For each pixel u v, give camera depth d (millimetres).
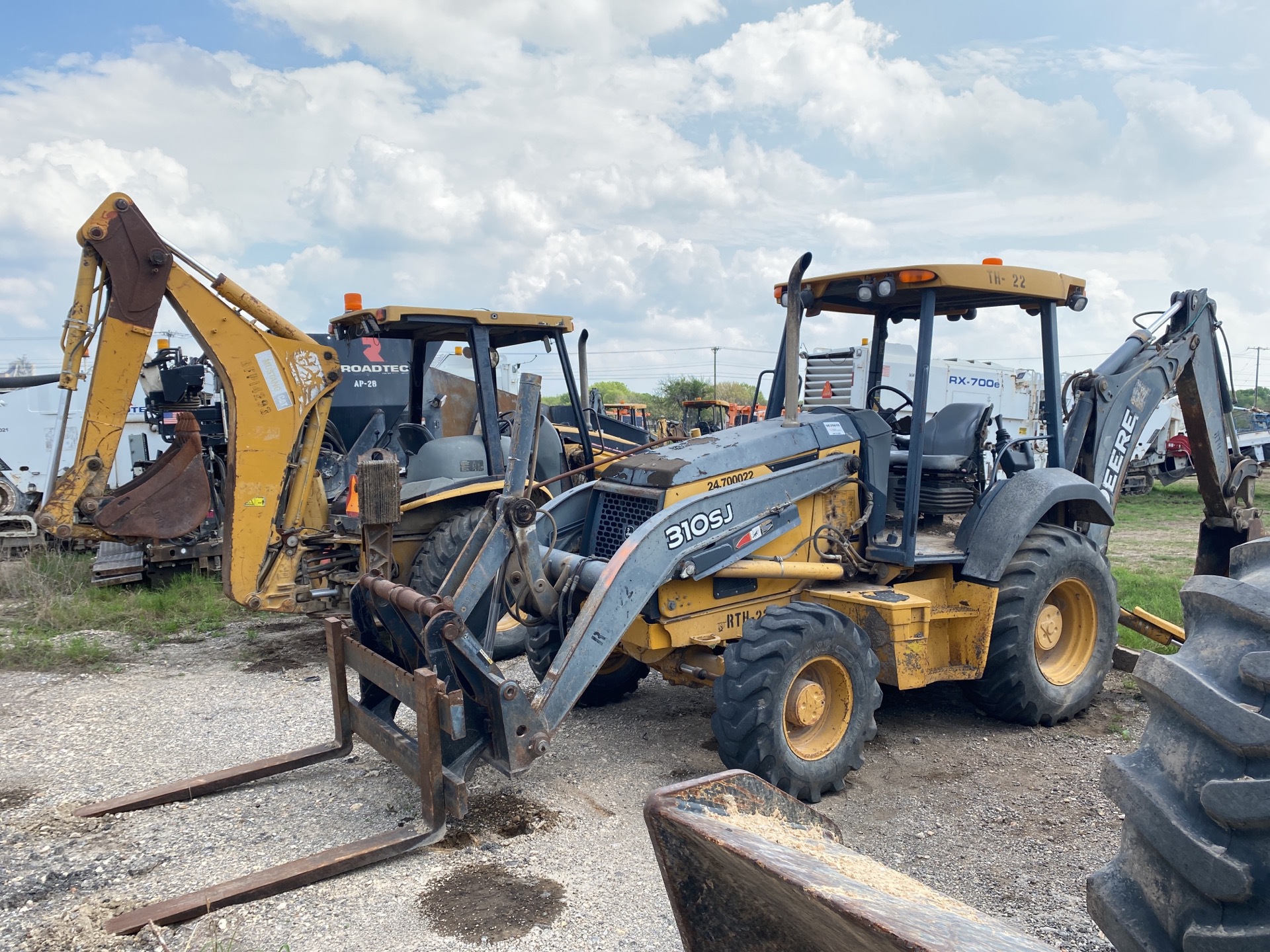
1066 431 6004
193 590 8945
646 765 4758
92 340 5953
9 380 12758
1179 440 19891
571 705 3994
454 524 6715
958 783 4496
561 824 4031
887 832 3951
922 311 4875
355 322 7121
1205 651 1938
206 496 7121
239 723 5375
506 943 3061
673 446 5070
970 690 5375
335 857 3518
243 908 3277
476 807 4211
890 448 5352
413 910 3279
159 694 5953
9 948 3020
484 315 6895
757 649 4172
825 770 4277
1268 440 21938
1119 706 5695
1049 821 4039
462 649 3787
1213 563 6926
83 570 9805
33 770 4645
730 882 1666
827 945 1544
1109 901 2010
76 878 3510
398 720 5469
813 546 5027
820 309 5797
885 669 4766
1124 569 9836
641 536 4234
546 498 7461
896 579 5203
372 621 4504
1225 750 1814
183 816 4082
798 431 5047
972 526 5227
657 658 4723
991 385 18875
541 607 4379
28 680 6238
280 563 6363
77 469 5891
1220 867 1746
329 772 4598
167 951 3002
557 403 13102
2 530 11531
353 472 8469
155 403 10648
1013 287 5074
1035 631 5133
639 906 3307
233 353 6148
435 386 8797
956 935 1208
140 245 5883
